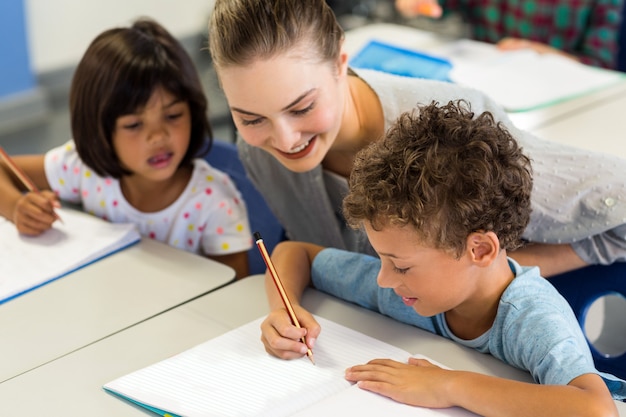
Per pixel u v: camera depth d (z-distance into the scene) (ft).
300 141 3.78
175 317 3.93
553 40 8.39
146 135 5.02
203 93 5.27
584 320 4.20
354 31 8.03
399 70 6.45
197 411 3.14
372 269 3.91
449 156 3.04
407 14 8.20
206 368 3.42
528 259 4.14
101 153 5.13
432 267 3.11
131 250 4.72
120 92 4.91
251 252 5.76
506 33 8.73
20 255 4.64
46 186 5.60
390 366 3.20
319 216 4.89
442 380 3.02
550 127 5.76
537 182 4.07
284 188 4.98
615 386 3.19
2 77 13.02
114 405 3.29
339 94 3.84
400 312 3.74
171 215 5.41
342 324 3.77
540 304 3.25
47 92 13.99
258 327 3.70
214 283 4.29
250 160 5.03
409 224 3.00
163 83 4.97
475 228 3.06
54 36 14.02
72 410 3.28
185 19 15.90
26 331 3.92
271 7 3.49
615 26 8.01
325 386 3.24
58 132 12.80
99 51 4.99
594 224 4.00
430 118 3.19
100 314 4.03
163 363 3.48
